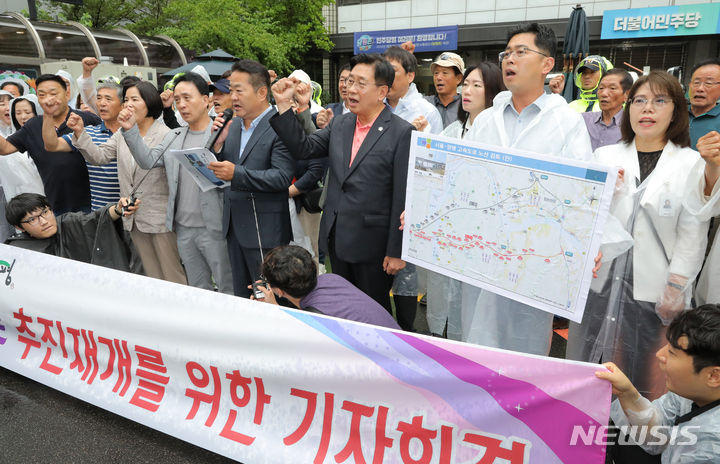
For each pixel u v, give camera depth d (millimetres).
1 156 4301
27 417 2555
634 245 2182
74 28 10898
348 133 2787
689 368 1511
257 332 2041
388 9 15719
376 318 2221
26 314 2785
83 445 2336
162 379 2359
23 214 2945
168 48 12406
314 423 1989
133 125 3145
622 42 13227
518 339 2359
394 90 3627
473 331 2428
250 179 2773
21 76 9180
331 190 2850
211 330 2148
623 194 2146
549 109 2221
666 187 2086
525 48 2158
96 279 2477
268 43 13320
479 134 2490
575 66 5969
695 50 12570
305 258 2217
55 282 2625
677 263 2094
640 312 2242
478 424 1735
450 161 2160
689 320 1508
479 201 2104
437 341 1746
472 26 14367
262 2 14328
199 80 3271
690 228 2068
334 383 1917
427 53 15734
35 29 10156
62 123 4027
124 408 2441
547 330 2350
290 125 2637
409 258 2395
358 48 16047
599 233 1831
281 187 2914
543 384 1650
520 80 2199
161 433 2420
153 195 3457
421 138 2232
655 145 2207
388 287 2971
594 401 1626
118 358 2486
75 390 2623
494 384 1694
